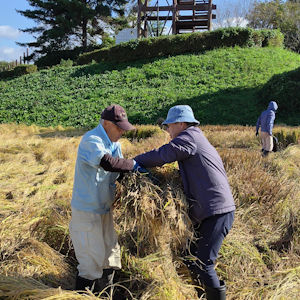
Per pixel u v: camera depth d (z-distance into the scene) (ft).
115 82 82.64
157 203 9.52
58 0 124.36
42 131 53.21
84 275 9.61
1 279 9.48
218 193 9.27
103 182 9.46
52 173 22.63
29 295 8.79
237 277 11.21
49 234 12.85
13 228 13.17
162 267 10.34
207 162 9.35
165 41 90.53
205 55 87.10
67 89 83.10
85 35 132.26
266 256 12.41
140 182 9.66
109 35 155.94
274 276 11.21
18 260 11.27
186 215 9.50
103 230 9.92
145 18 108.06
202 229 9.52
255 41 92.89
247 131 41.09
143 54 92.12
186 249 9.97
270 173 20.30
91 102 73.26
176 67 83.61
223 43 90.48
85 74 91.45
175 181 10.32
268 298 10.21
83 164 9.22
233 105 65.46
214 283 9.29
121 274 10.89
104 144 9.28
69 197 17.11
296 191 17.33
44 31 131.34
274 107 29.19
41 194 17.46
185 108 9.94
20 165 25.27
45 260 11.28
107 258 10.05
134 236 11.63
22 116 70.64
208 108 65.51
